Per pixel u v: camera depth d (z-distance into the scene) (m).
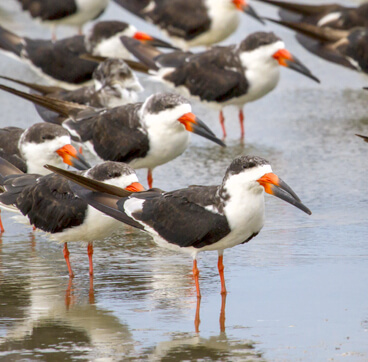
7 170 12.23
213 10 23.94
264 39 18.31
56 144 13.58
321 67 24.91
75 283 11.25
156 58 19.58
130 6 25.50
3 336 9.41
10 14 29.05
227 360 8.72
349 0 29.31
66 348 9.07
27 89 22.75
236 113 21.36
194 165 17.12
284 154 17.69
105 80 17.09
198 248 10.62
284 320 9.75
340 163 16.95
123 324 9.76
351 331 9.38
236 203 10.20
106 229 11.34
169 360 8.74
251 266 11.70
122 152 14.74
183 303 10.44
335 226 13.34
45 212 11.43
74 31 28.25
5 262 12.17
